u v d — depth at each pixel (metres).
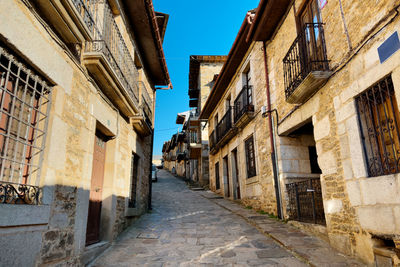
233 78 10.16
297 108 5.49
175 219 6.97
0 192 2.23
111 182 4.94
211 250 4.30
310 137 6.49
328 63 4.45
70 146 3.38
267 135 6.99
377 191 3.23
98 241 4.57
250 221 6.10
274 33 6.82
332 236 4.11
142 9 6.20
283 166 6.16
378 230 3.19
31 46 2.60
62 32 3.14
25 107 2.68
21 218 2.34
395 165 3.10
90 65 3.89
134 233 5.48
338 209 4.02
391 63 3.07
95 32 4.24
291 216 5.80
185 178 22.98
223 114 11.40
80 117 3.69
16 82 2.48
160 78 9.60
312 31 5.05
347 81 3.90
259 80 7.79
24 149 2.61
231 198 10.13
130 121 6.35
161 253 4.21
